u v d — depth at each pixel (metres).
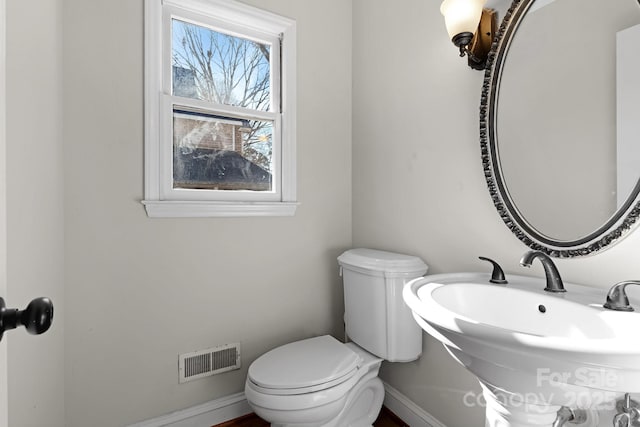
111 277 1.42
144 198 1.47
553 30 1.03
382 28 1.77
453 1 1.14
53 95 1.15
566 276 1.02
